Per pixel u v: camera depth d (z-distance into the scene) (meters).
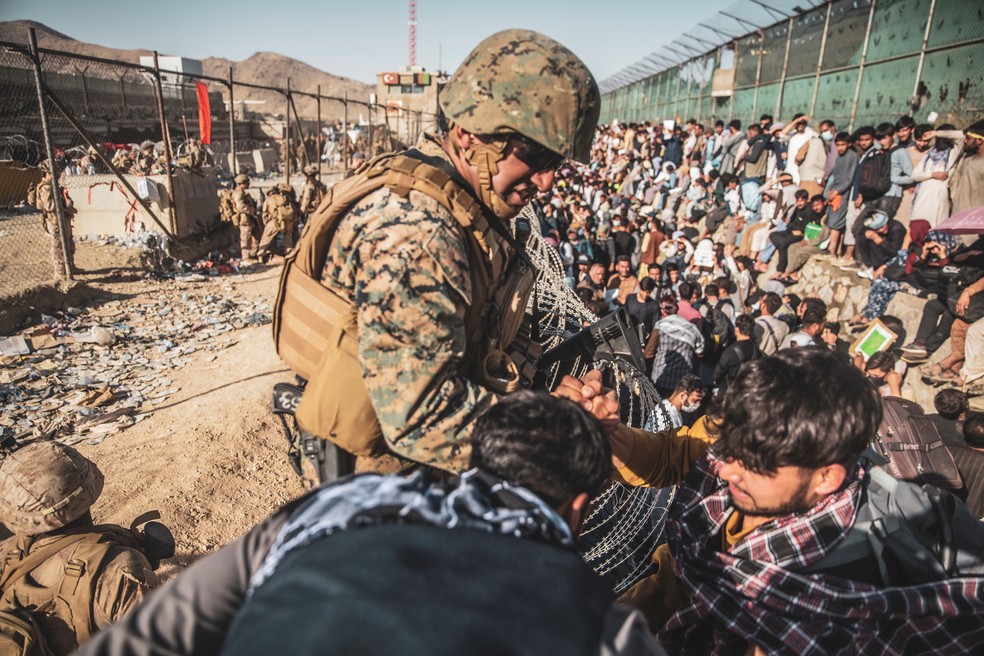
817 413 1.04
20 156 14.14
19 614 1.70
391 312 1.14
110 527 1.98
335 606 0.59
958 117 8.01
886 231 7.45
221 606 0.81
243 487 4.33
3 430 4.79
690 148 14.60
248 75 152.50
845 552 1.19
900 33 9.23
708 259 8.75
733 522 1.32
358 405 1.24
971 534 1.22
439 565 0.65
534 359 1.69
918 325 6.67
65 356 6.31
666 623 1.47
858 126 10.43
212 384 5.79
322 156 28.52
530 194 1.39
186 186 10.86
